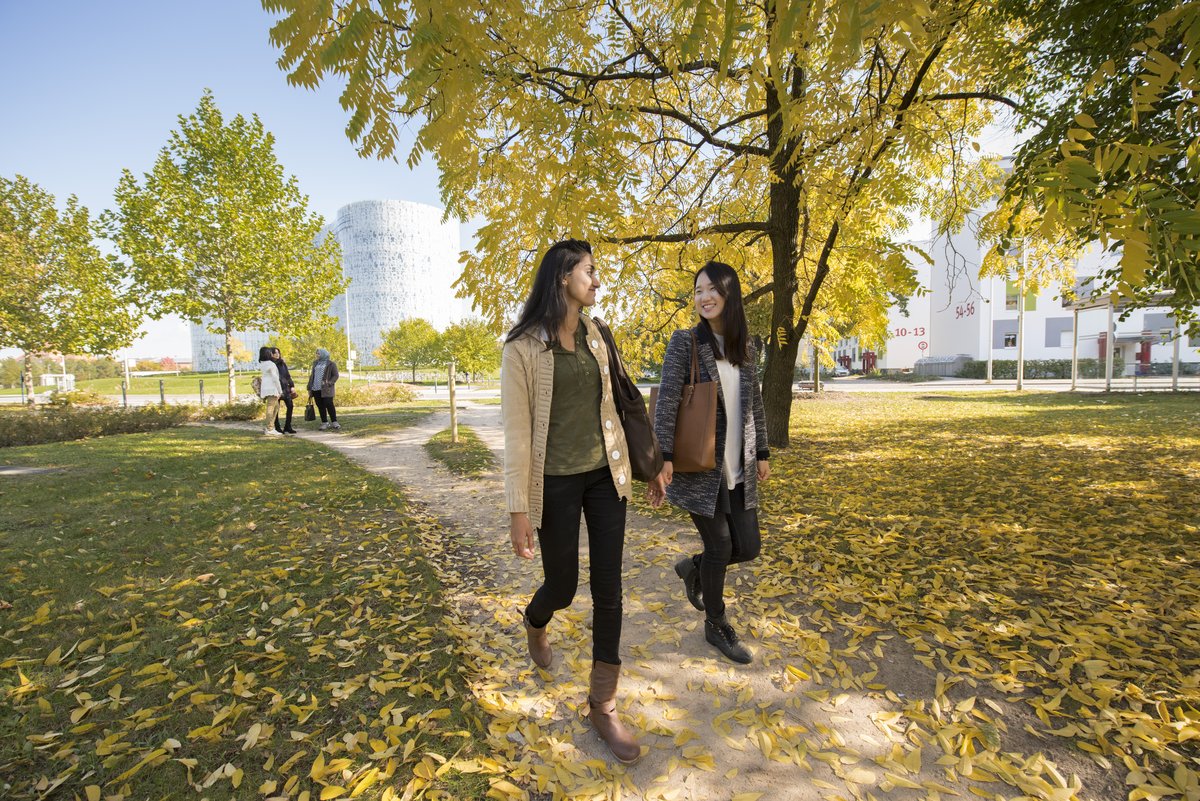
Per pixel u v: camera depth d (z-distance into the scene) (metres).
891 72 4.64
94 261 19.11
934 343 41.81
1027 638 2.59
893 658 2.49
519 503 1.88
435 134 2.32
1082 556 3.62
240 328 18.91
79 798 1.62
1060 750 1.88
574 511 1.99
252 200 18.16
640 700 2.21
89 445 9.44
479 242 3.45
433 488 6.35
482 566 3.80
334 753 1.82
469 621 2.92
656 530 4.52
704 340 2.45
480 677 2.33
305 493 5.60
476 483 6.54
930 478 6.05
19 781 1.68
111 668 2.31
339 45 1.68
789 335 7.81
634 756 1.85
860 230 4.94
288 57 1.84
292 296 19.09
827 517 4.67
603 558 2.00
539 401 1.92
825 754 1.87
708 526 2.41
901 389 24.45
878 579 3.38
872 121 3.98
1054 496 5.09
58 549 3.81
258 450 8.70
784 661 2.49
